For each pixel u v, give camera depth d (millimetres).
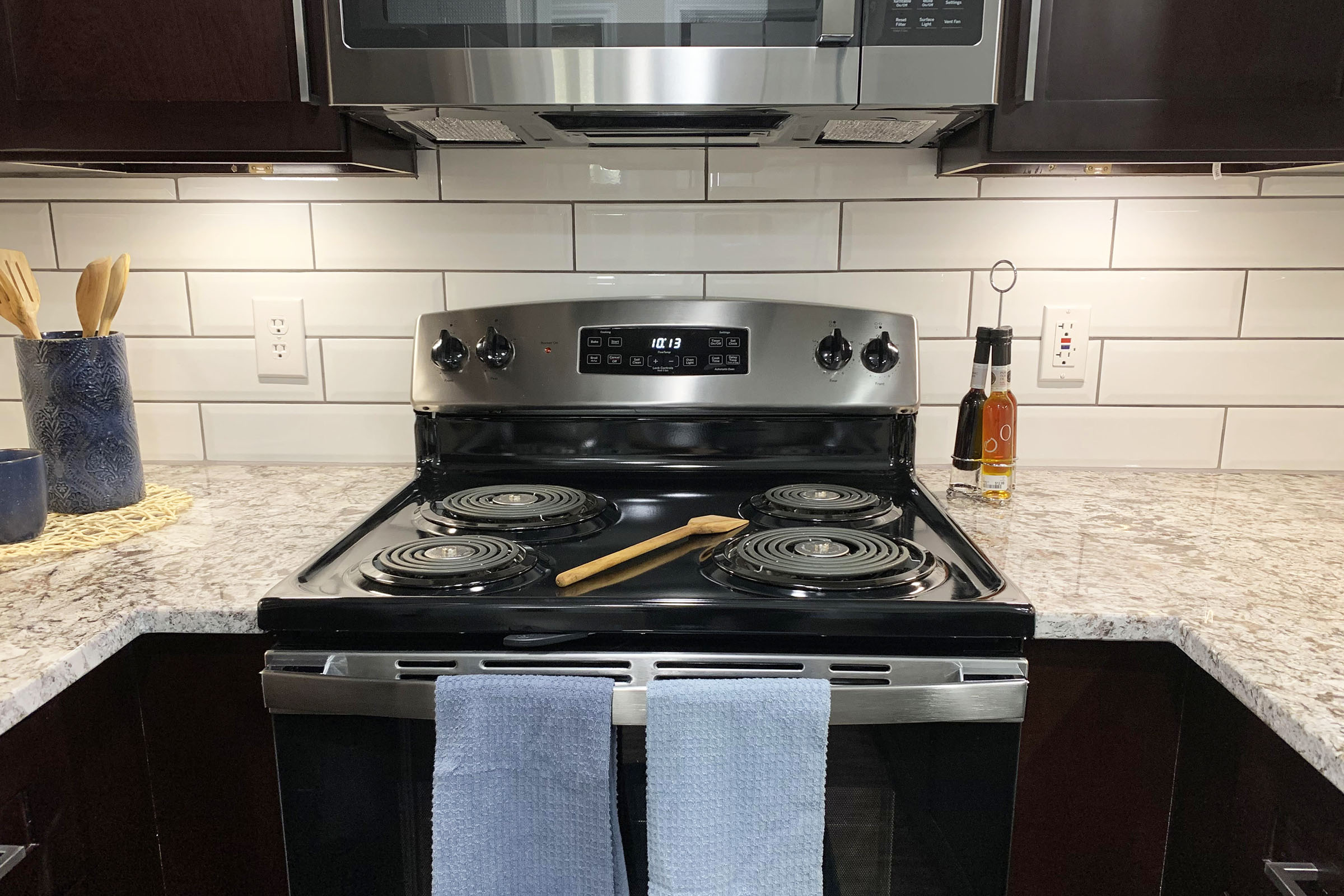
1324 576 981
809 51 1015
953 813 918
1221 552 1060
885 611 869
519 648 896
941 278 1419
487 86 1030
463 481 1341
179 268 1438
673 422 1333
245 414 1485
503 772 841
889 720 869
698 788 827
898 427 1332
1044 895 997
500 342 1298
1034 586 945
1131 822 973
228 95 1081
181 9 1062
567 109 1058
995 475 1234
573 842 845
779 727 825
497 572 938
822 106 1037
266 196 1411
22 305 1138
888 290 1427
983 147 1109
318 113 1088
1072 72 1066
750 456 1343
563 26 1020
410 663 886
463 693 828
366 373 1464
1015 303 1421
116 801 921
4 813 778
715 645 898
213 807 980
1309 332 1406
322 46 1073
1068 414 1455
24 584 949
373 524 1145
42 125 1090
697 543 1067
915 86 1025
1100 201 1383
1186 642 848
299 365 1463
